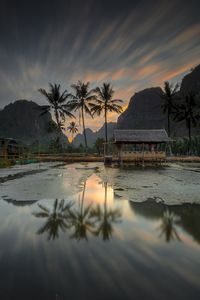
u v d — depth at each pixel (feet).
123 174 54.90
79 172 60.54
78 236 14.90
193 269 10.69
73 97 151.43
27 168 73.31
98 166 84.94
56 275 10.13
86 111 152.35
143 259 11.66
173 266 10.94
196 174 54.34
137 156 86.38
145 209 21.85
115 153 103.86
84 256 11.96
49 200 25.86
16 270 10.58
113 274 10.21
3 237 14.74
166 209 21.80
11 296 8.80
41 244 13.56
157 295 8.80
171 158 108.06
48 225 17.19
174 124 446.19
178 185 36.73
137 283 9.57
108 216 19.58
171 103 160.56
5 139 92.58
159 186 35.70
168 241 14.02
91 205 23.52
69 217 19.34
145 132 88.74
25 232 15.71
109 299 8.57
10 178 46.96
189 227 16.65
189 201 25.23
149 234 15.25
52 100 150.20
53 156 130.62
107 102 152.35
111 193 29.99
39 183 39.40
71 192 30.71
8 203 24.45
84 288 9.25
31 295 8.84
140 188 33.94
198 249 12.87
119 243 13.73
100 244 13.52
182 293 8.92
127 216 19.57
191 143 144.05
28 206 23.16
